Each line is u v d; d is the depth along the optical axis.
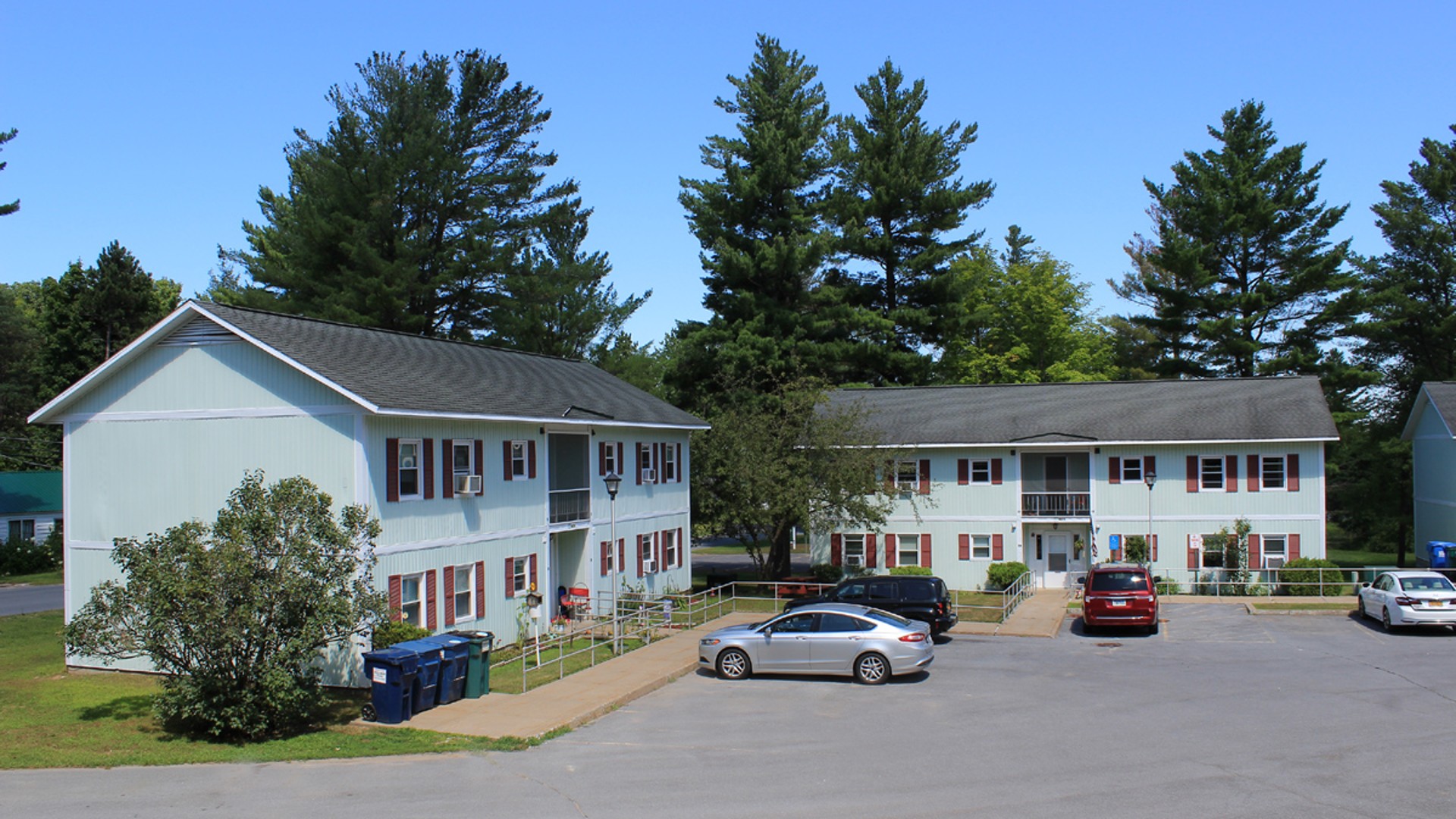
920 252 56.53
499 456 25.53
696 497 39.62
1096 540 38.66
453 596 23.36
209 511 21.73
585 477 30.39
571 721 17.05
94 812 12.52
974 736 15.91
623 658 23.27
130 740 16.50
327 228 41.62
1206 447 37.72
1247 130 54.59
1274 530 37.06
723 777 13.62
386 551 21.06
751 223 50.50
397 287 40.94
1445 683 19.34
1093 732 16.02
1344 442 57.12
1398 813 11.62
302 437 20.98
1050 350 65.62
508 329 46.59
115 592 16.47
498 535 25.30
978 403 42.84
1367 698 18.11
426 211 44.91
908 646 20.59
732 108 53.06
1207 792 12.55
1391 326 53.75
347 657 20.34
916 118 57.19
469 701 18.73
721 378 47.16
